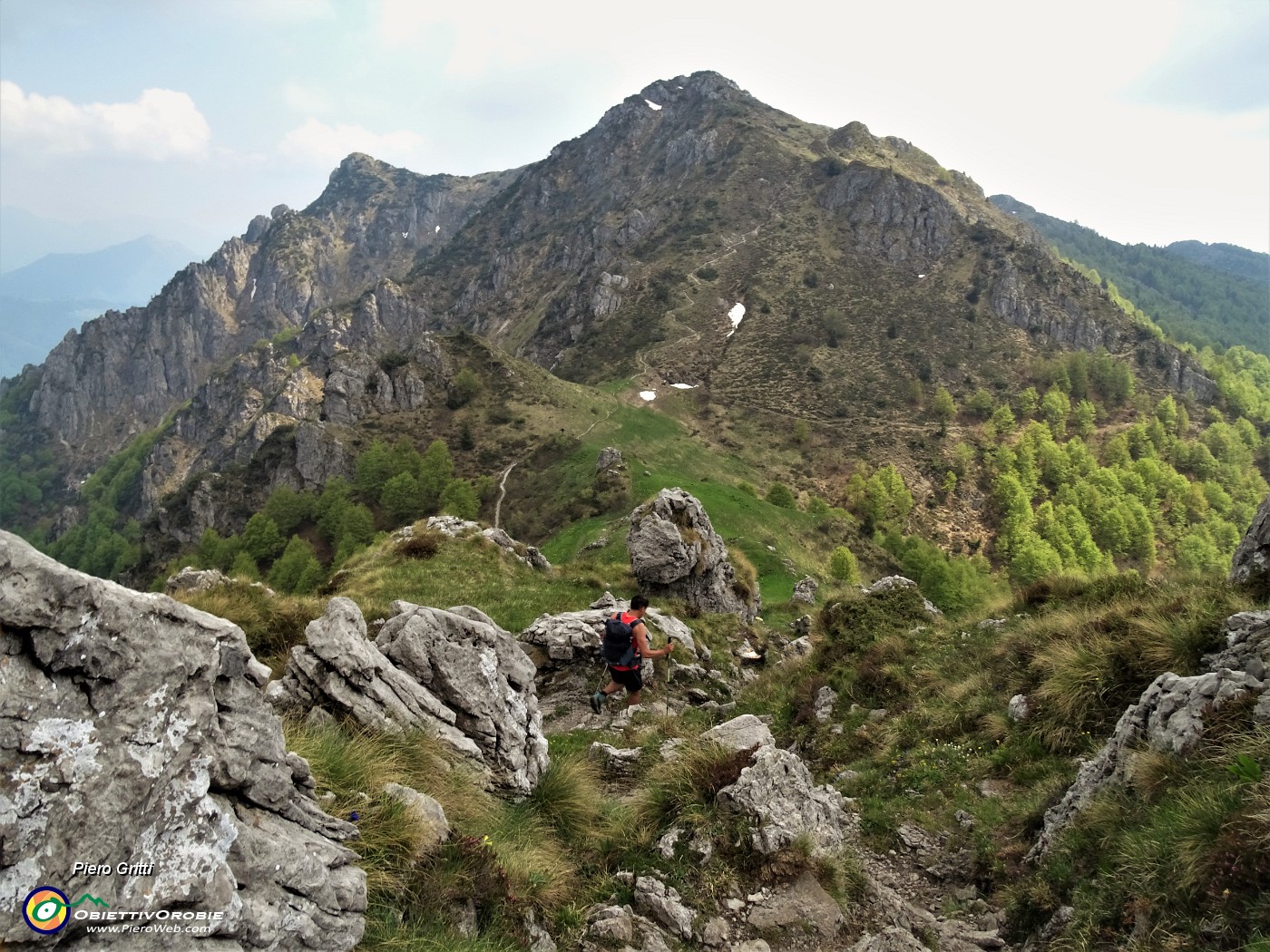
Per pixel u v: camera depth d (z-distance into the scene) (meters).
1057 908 6.87
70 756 3.59
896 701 14.32
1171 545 128.00
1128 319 186.25
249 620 13.52
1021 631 14.30
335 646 8.13
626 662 13.32
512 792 8.51
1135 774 7.43
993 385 159.88
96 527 175.75
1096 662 10.91
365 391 130.50
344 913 4.73
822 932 6.87
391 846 5.77
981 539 122.62
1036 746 10.39
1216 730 7.22
